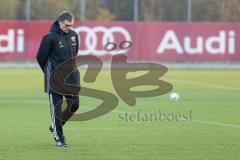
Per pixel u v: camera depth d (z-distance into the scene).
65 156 34.78
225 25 121.00
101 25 119.38
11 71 111.19
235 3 127.31
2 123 49.56
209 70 117.31
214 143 39.84
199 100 69.25
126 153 35.94
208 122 50.91
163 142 40.16
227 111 59.34
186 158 34.47
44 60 37.41
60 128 37.78
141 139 41.50
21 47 117.69
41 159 33.88
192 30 121.00
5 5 120.88
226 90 81.88
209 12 124.69
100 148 37.66
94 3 123.69
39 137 42.03
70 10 122.88
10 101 67.38
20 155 35.03
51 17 122.25
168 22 120.38
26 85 87.31
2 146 38.16
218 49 121.38
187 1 124.31
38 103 65.50
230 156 35.09
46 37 37.03
